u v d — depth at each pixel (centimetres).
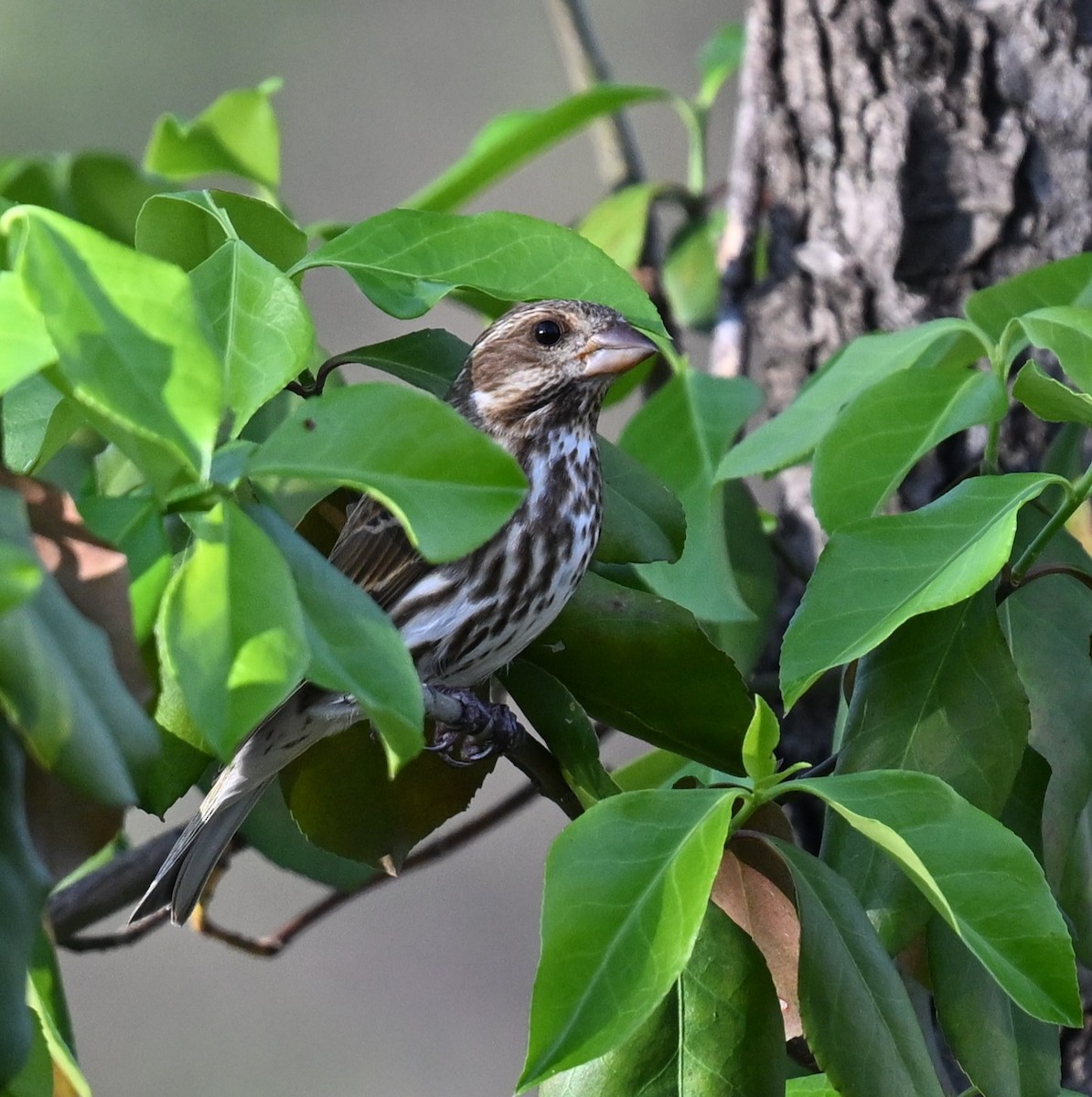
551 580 695
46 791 423
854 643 581
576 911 519
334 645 434
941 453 898
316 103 1952
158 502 461
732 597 797
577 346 855
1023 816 648
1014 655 650
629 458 730
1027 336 677
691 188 1108
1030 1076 619
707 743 687
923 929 626
